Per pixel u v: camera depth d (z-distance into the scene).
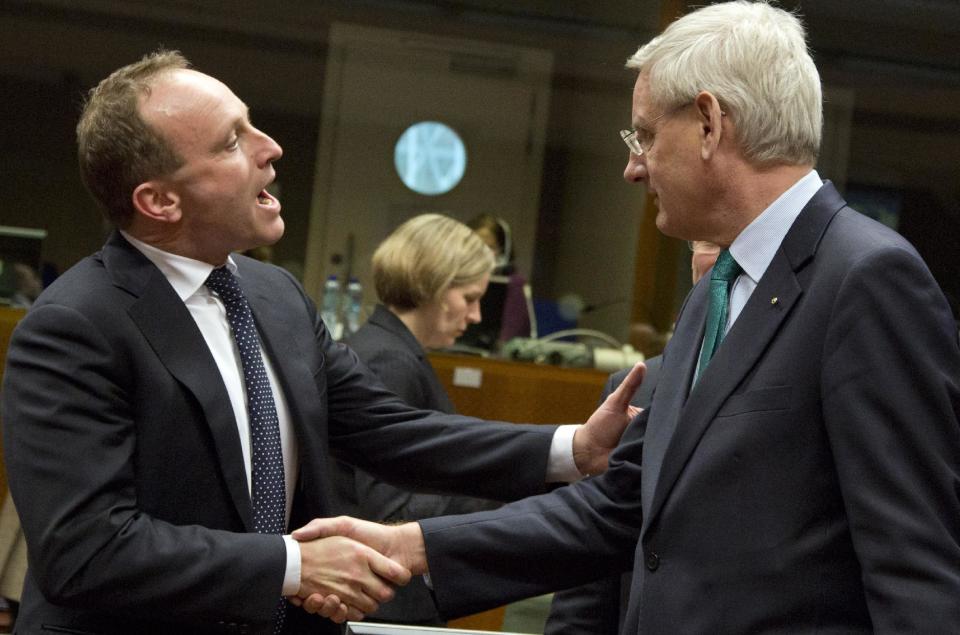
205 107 1.91
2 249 5.33
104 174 1.92
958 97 9.40
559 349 5.49
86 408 1.78
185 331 1.88
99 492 1.75
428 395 3.07
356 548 1.90
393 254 3.22
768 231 1.69
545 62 9.80
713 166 1.70
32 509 1.75
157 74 1.93
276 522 1.93
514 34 9.76
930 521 1.46
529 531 2.02
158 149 1.88
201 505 1.85
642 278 8.18
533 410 5.04
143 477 1.83
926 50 9.36
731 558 1.58
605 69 9.65
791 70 1.69
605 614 2.28
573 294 9.62
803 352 1.58
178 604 1.77
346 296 6.15
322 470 1.99
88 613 1.82
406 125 9.80
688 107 1.71
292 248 9.70
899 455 1.48
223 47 9.65
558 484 2.27
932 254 9.55
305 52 9.70
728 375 1.64
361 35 9.72
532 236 9.84
